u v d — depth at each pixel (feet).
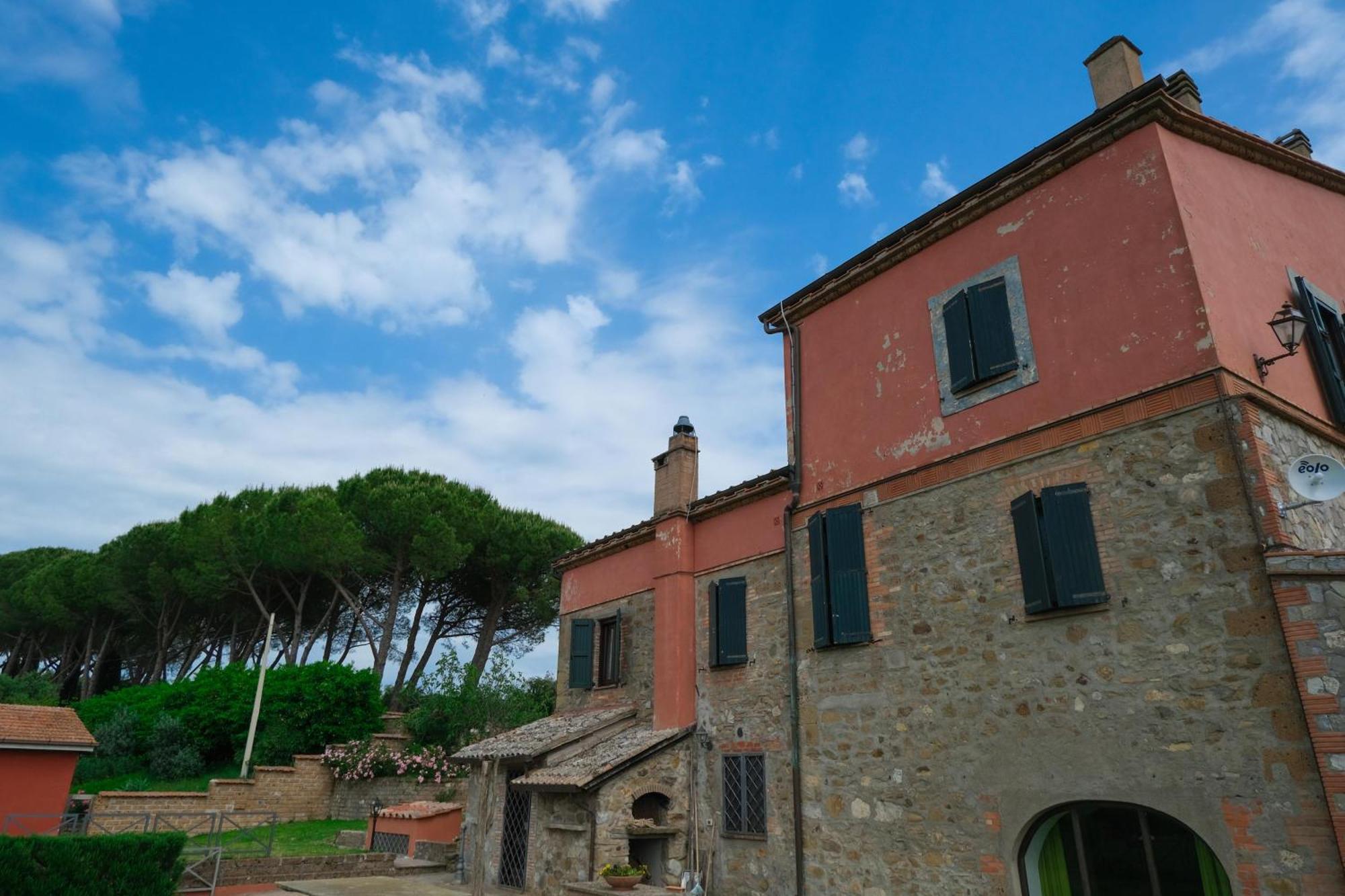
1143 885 23.81
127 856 35.55
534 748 44.57
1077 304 28.60
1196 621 23.24
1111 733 24.35
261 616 112.68
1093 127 29.17
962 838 27.61
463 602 110.52
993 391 30.60
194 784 78.59
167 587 106.73
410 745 78.74
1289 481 23.26
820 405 38.52
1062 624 26.32
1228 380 24.31
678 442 49.47
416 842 57.98
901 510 32.83
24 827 53.98
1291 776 20.65
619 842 39.70
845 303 38.50
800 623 36.76
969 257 33.01
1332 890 19.45
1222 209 28.35
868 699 32.30
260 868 49.34
